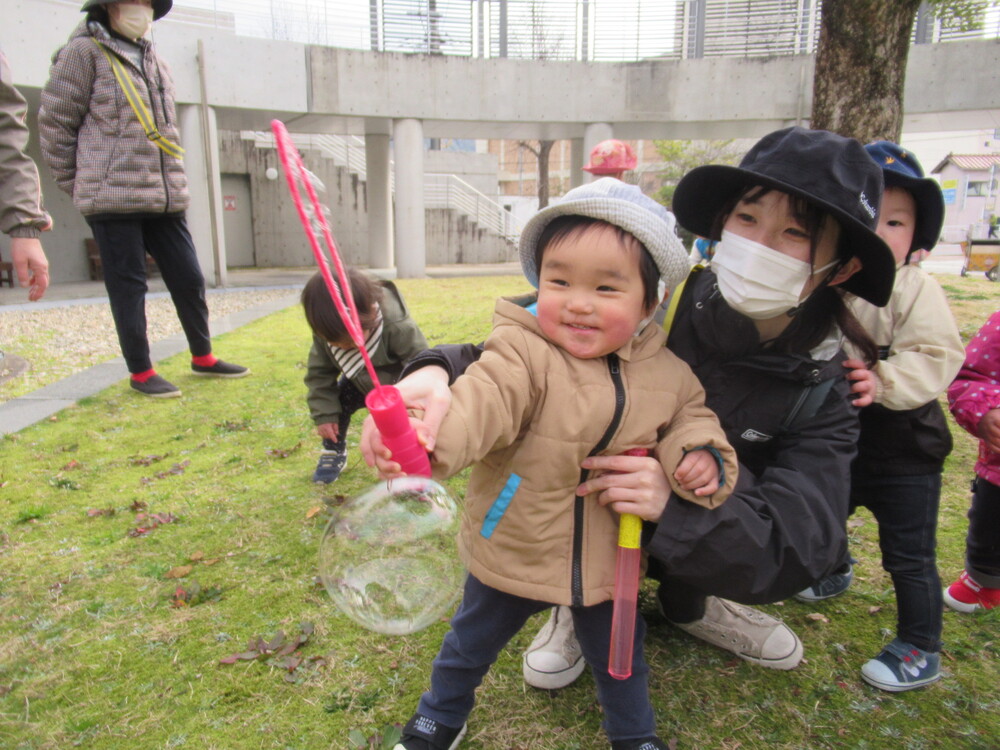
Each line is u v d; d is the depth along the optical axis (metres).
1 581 2.32
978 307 6.94
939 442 1.82
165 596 2.24
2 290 10.22
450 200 19.23
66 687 1.83
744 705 1.77
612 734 1.53
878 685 1.82
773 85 12.70
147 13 4.01
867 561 2.46
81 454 3.51
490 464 1.47
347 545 1.25
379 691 1.80
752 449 1.63
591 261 1.30
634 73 12.73
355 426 3.95
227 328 7.02
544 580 1.42
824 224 1.37
